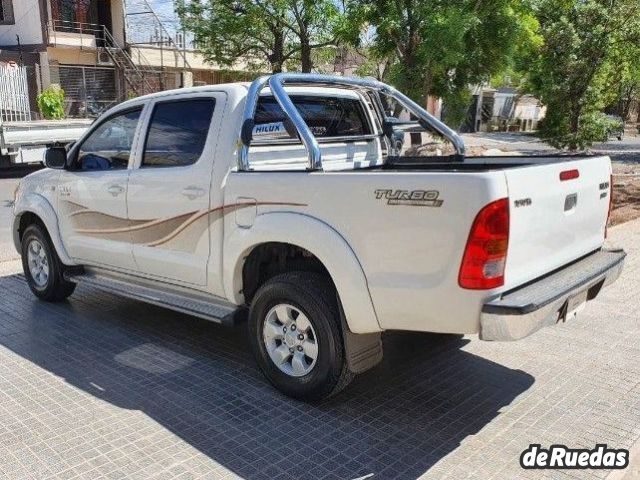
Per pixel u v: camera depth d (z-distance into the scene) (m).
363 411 3.93
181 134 4.64
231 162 4.23
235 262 4.18
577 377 4.41
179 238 4.58
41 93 20.89
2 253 8.33
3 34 23.09
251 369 4.55
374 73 11.67
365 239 3.54
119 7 25.20
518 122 43.59
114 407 3.96
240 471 3.28
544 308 3.32
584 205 4.02
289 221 3.82
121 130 5.15
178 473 3.25
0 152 14.87
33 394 4.14
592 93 12.06
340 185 3.61
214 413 3.89
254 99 4.19
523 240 3.42
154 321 5.59
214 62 15.64
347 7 10.82
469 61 10.51
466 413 3.90
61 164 5.48
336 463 3.36
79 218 5.46
